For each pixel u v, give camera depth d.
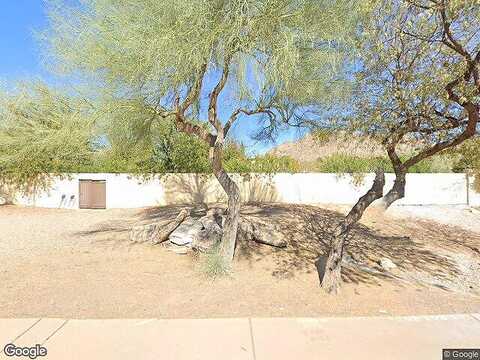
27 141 13.50
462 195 17.08
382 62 5.91
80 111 6.87
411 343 3.96
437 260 10.11
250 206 14.73
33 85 11.27
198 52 5.39
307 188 16.56
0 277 6.39
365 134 6.87
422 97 5.65
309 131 8.73
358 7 5.27
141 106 6.57
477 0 4.49
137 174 16.27
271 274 7.13
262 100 7.47
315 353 3.71
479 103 5.23
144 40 5.41
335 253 6.39
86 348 3.78
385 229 12.92
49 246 8.95
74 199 16.33
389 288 6.67
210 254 7.50
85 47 6.32
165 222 9.68
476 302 6.02
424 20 5.08
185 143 16.39
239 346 3.86
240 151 16.83
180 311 5.02
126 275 6.73
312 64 6.36
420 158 6.66
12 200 16.80
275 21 5.39
